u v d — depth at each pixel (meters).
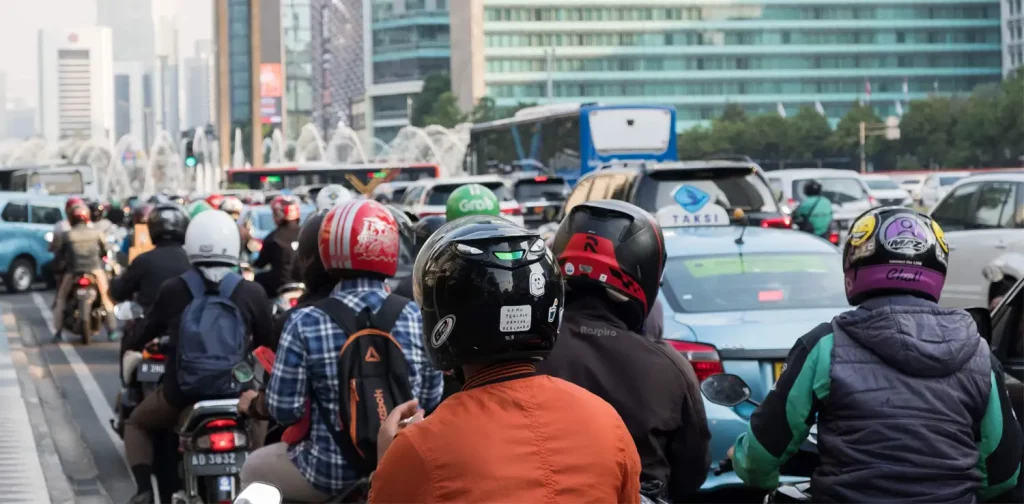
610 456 2.73
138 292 9.92
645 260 4.20
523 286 2.81
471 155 56.66
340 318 4.86
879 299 3.99
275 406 4.85
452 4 180.12
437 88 182.00
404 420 3.65
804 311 7.50
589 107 42.78
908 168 120.75
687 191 19.34
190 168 43.72
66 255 18.67
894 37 182.38
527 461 2.68
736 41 181.25
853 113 127.19
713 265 8.12
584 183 22.02
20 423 11.59
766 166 135.62
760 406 4.14
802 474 5.58
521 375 2.82
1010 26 179.00
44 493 8.67
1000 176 15.33
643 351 4.09
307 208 23.05
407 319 4.91
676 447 4.10
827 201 20.47
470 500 2.65
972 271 15.42
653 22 180.00
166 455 7.23
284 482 4.88
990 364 3.94
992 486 4.06
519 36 178.12
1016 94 112.19
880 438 3.86
